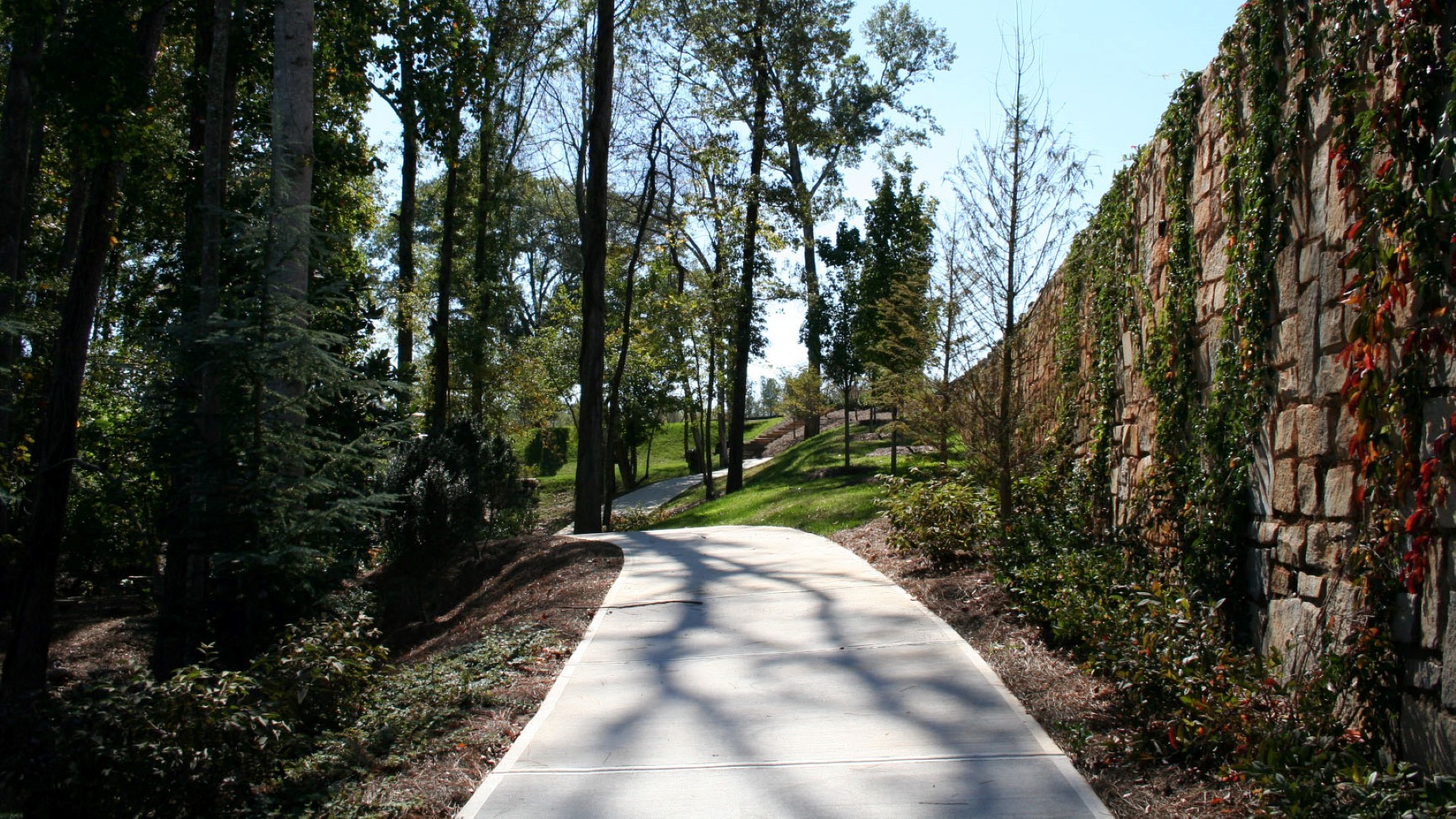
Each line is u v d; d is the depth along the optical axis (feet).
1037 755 14.67
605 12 57.67
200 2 41.09
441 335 61.62
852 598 26.02
